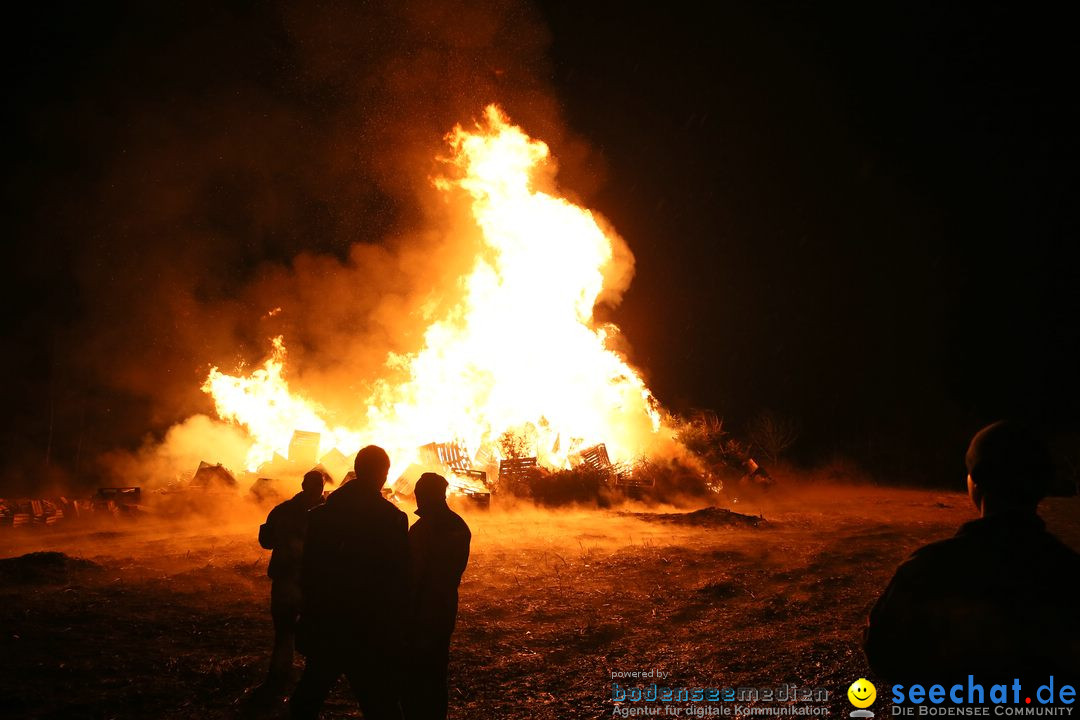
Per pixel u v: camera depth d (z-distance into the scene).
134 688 5.56
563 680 5.91
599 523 14.69
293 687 5.57
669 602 8.31
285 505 5.87
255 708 5.21
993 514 2.33
